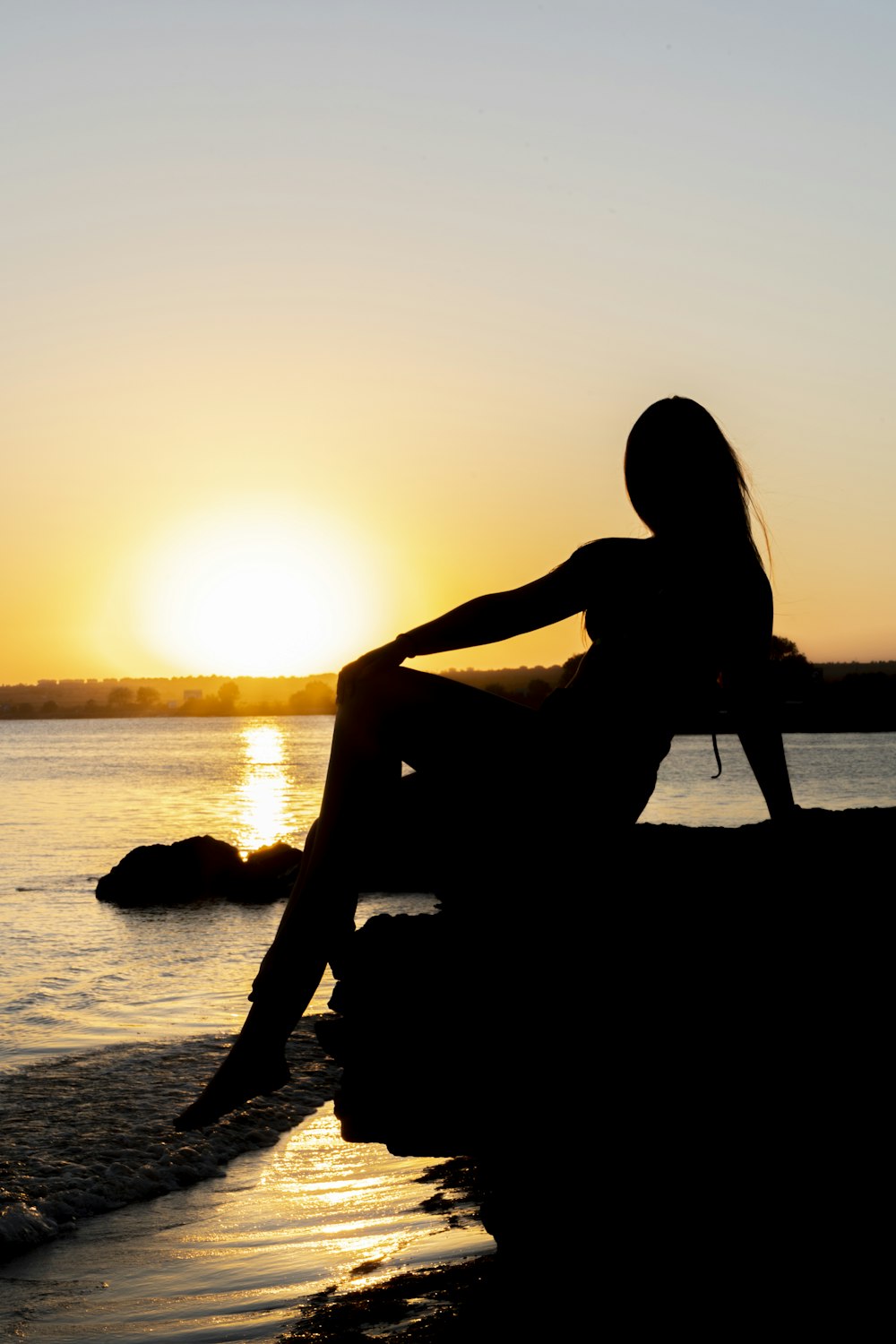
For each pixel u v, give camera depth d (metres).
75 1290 4.48
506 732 3.09
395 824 3.24
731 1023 3.15
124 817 40.12
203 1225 5.24
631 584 3.00
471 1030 3.30
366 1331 3.56
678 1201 3.09
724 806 32.25
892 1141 2.97
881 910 3.18
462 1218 4.97
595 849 3.02
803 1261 2.92
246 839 32.22
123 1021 10.22
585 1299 3.11
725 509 3.03
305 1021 9.57
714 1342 2.92
